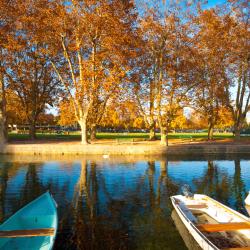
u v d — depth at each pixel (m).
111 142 41.06
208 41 37.53
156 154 32.94
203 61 37.97
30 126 47.66
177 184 18.56
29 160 28.69
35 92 46.69
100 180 19.52
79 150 32.78
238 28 38.50
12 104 54.16
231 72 40.75
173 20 36.62
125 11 33.22
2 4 32.69
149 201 14.66
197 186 18.05
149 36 38.44
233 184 18.59
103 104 41.44
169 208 13.45
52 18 32.09
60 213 12.77
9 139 44.34
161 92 37.34
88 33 32.41
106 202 14.47
